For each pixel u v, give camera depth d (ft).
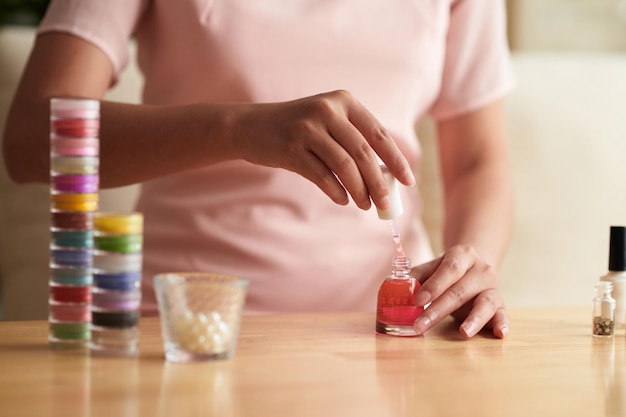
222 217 5.25
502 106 6.13
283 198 5.28
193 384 2.82
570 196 7.35
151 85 5.46
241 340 3.59
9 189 6.71
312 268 5.31
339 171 3.61
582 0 10.01
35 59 4.96
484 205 5.52
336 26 5.37
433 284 3.87
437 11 5.65
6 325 3.80
